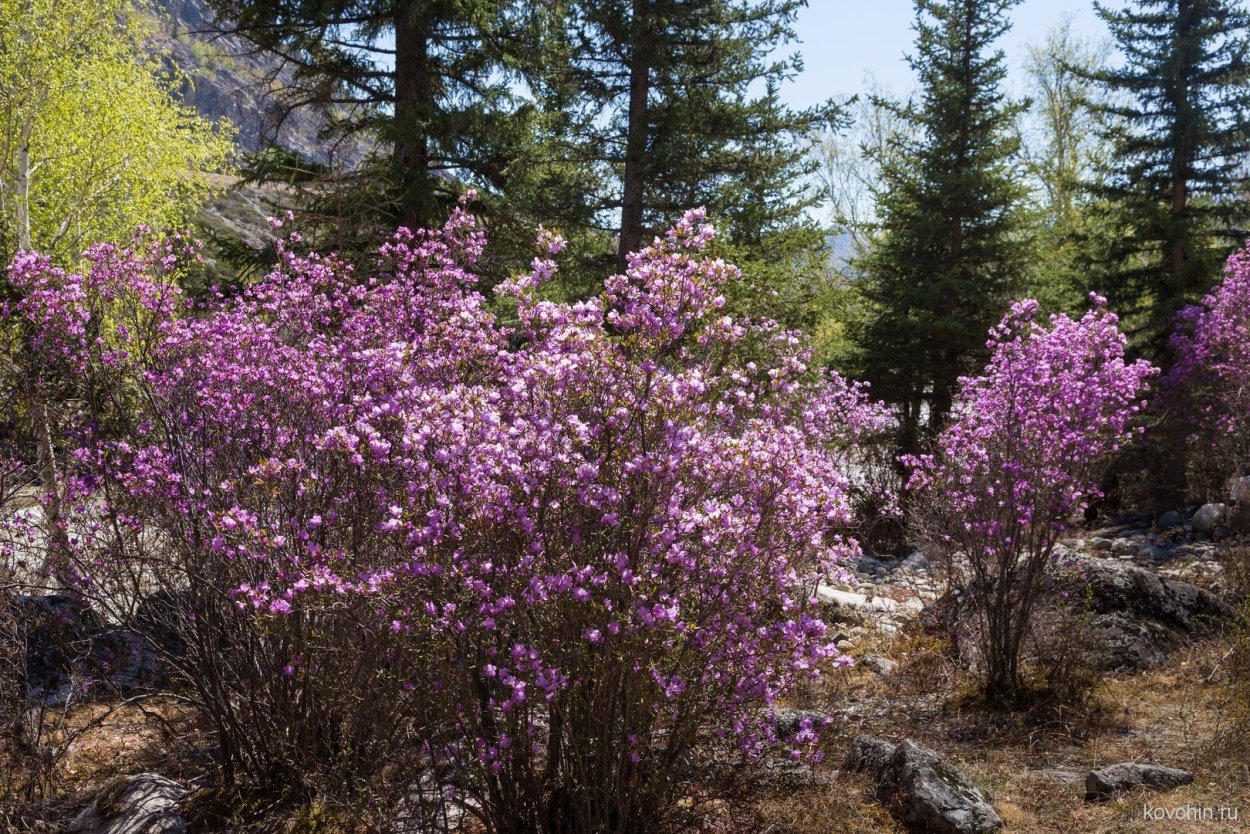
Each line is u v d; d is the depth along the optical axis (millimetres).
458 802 3746
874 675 6402
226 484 3881
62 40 11641
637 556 3355
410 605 3430
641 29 12492
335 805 4074
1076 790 4488
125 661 5672
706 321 3672
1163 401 13305
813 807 4156
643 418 3416
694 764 3967
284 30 10438
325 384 4570
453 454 3311
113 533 4750
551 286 11914
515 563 3412
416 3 10023
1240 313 12414
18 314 5227
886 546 11750
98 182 13562
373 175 9125
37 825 4238
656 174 13094
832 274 15680
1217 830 3936
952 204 13984
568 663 3438
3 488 4980
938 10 14375
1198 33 14406
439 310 5227
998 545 6023
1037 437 6059
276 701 4434
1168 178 15117
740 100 13211
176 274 5613
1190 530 11242
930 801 4074
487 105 11258
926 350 13773
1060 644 6059
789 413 5902
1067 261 15742
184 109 15562
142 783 4430
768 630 3631
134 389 4980
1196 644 6578
